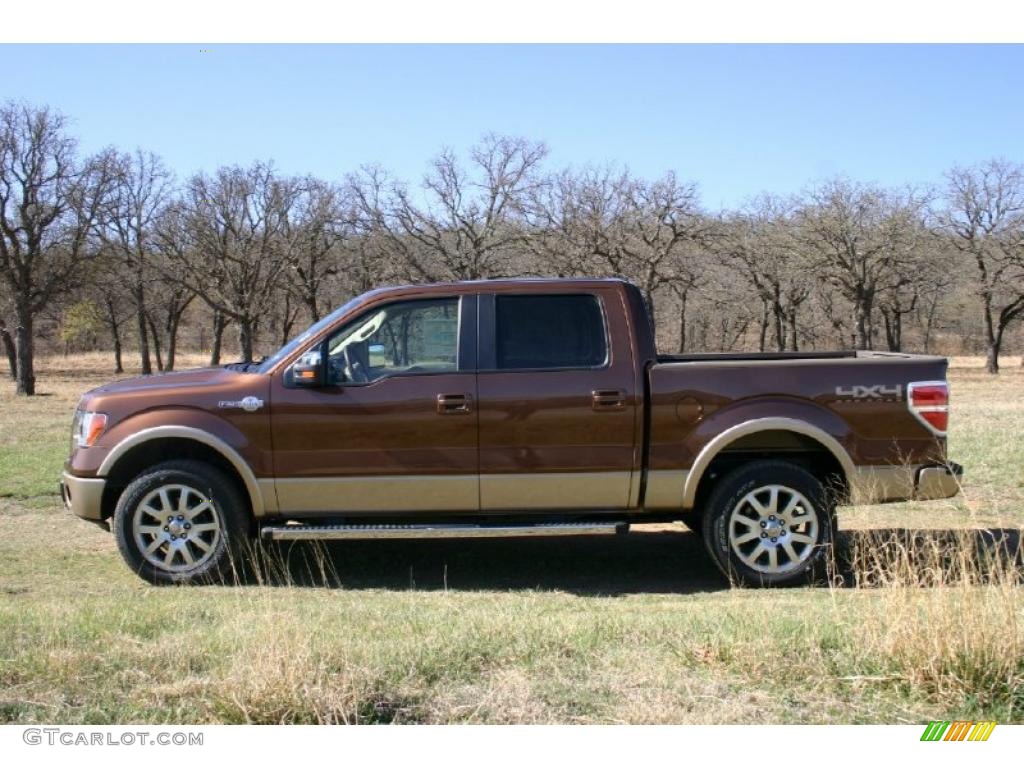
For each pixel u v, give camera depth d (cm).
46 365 6494
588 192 4431
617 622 480
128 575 676
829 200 4459
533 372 627
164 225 4528
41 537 803
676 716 360
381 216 4522
